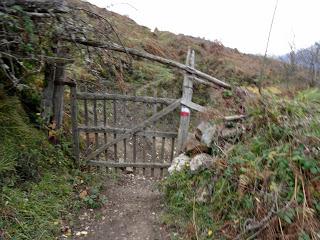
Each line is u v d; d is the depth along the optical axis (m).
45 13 3.50
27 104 4.95
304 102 3.97
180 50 11.08
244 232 3.02
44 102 4.86
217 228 3.28
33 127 4.75
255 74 9.44
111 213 4.03
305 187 3.02
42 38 3.81
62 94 4.98
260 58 11.01
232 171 3.48
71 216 3.79
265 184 3.16
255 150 3.55
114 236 3.55
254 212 3.11
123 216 3.96
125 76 8.52
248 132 3.90
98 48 4.54
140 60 9.59
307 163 3.06
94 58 4.98
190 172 3.99
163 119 6.66
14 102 4.48
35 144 4.38
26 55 3.66
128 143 6.56
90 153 5.45
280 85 5.23
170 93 8.91
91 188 4.52
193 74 4.97
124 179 5.12
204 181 3.75
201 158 4.01
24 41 3.50
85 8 4.39
